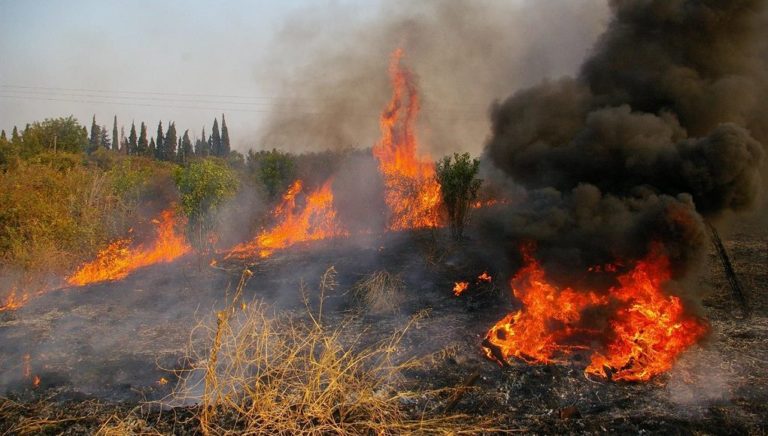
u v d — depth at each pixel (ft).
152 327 23.85
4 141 75.15
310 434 13.70
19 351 21.15
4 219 34.19
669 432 13.65
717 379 16.88
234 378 15.03
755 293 25.22
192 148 221.66
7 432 14.49
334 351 16.10
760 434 13.48
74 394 17.02
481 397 16.16
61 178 45.44
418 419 14.93
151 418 15.06
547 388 16.49
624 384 16.83
